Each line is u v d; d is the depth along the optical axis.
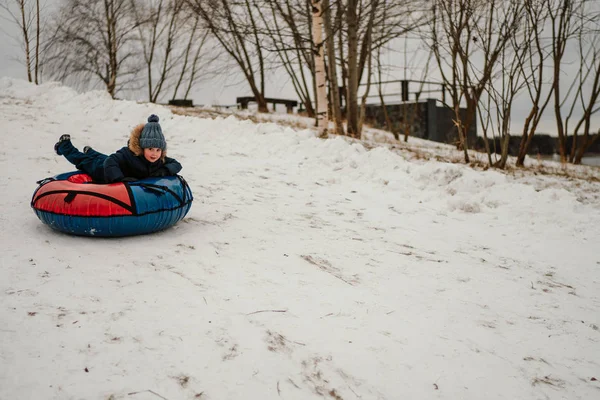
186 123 13.63
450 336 3.80
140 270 4.37
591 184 11.30
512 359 3.58
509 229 7.18
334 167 10.30
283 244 5.65
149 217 5.11
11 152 8.98
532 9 11.41
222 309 3.79
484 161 13.80
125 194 4.98
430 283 4.88
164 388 2.79
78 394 2.66
